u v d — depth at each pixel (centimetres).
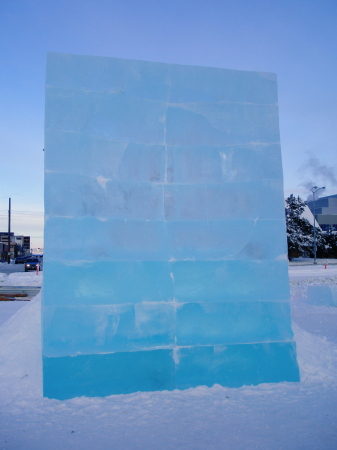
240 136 582
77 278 516
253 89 593
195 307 543
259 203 578
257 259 568
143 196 546
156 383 520
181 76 572
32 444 378
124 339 518
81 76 540
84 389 499
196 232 556
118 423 425
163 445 380
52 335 502
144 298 531
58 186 521
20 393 487
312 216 5225
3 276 2500
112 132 544
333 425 423
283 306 568
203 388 520
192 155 566
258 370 550
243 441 389
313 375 575
